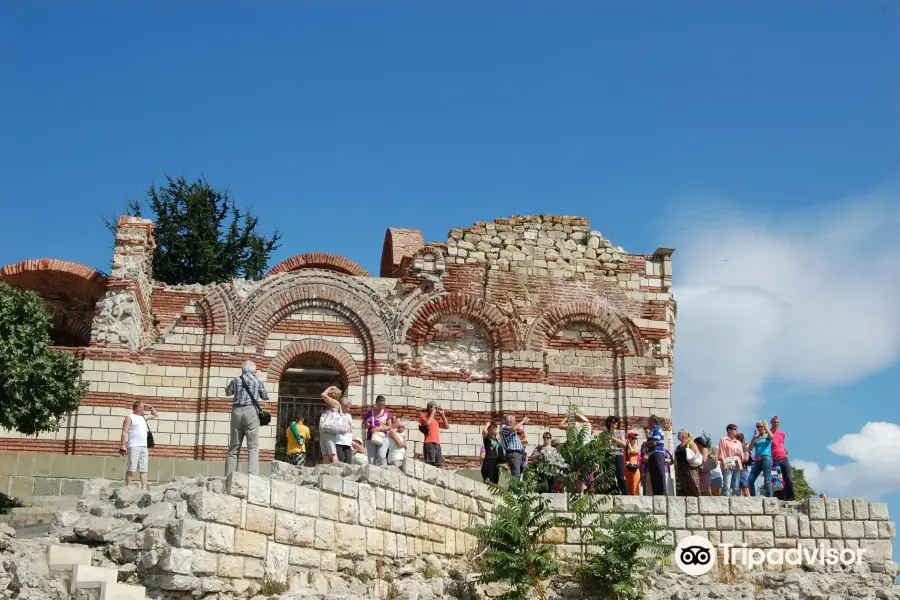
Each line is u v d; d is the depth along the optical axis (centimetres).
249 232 5175
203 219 5069
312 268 3509
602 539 2355
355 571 1944
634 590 2270
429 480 2244
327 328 3228
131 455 2155
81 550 1605
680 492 2703
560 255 3409
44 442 2948
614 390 3319
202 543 1636
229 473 1831
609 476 2570
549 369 3288
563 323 3344
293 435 2736
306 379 3359
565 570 2386
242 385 2062
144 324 3241
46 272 3275
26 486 2578
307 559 1841
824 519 2542
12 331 2444
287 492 1827
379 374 3192
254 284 3219
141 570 1606
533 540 2250
